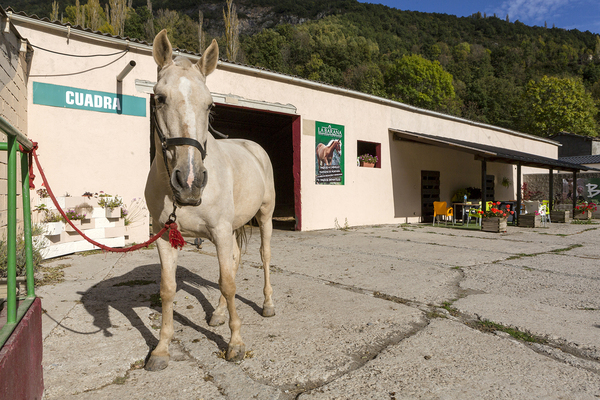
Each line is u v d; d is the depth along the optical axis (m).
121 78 7.48
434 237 9.73
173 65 2.32
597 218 16.98
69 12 44.47
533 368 2.63
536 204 14.12
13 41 5.81
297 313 3.77
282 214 17.06
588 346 2.98
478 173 17.00
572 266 6.16
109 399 2.22
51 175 6.89
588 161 23.11
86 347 2.92
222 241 2.66
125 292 4.37
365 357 2.81
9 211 1.75
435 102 57.75
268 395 2.26
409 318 3.64
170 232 2.33
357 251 7.48
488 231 11.11
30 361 1.84
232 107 9.47
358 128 12.12
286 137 18.30
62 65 6.98
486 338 3.16
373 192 12.61
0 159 5.27
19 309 1.95
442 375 2.51
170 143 2.12
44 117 6.80
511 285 4.95
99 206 7.03
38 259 5.36
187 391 2.32
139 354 2.81
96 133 7.39
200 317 3.62
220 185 2.61
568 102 46.44
